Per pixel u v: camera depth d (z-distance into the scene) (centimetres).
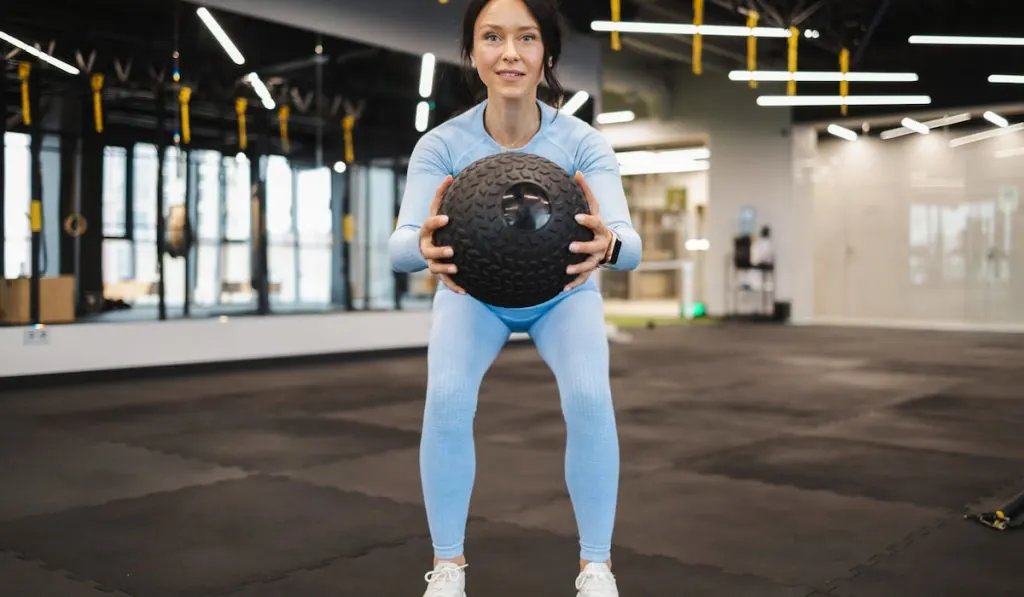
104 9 814
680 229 1584
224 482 368
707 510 320
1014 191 1293
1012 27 1220
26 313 742
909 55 1304
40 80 819
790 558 263
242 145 984
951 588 237
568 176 171
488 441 459
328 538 285
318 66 935
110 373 743
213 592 234
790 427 502
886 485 359
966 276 1336
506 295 167
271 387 692
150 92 905
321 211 1019
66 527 299
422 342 990
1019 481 366
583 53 1105
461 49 200
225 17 828
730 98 1484
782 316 1438
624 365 833
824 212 1458
